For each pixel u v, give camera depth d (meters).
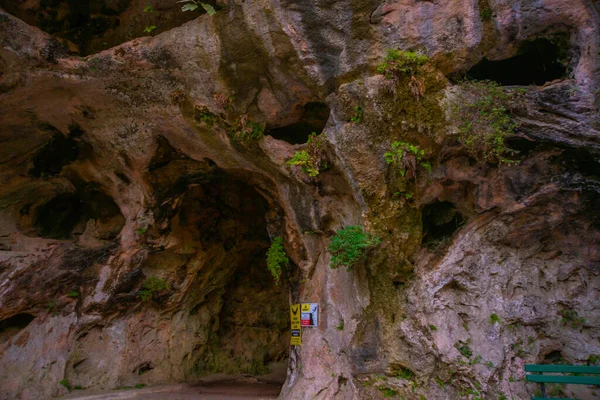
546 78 5.48
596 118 4.63
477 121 5.02
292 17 5.61
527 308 5.21
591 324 5.07
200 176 7.87
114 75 6.58
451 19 5.16
